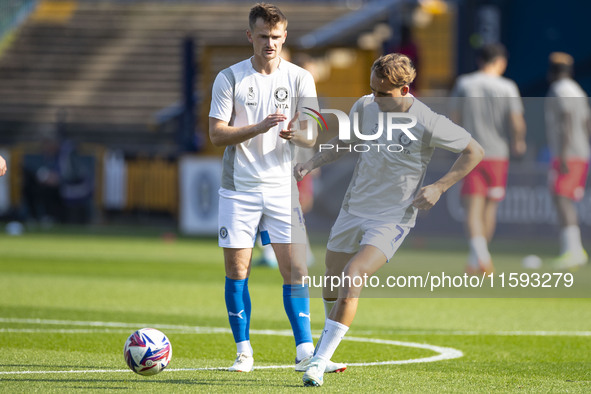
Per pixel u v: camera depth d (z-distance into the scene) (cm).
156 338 1764
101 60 9956
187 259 4834
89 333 2433
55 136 8769
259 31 1878
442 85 7969
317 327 2677
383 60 1838
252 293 3434
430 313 3020
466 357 2158
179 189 7262
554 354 2223
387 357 2141
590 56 7000
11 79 9731
